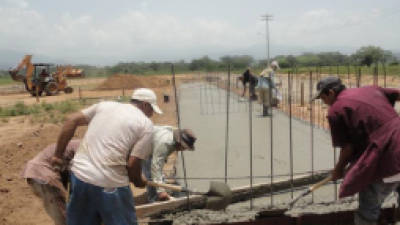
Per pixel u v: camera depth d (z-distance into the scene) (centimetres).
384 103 331
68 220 310
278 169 616
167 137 443
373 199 338
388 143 316
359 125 325
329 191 517
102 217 302
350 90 343
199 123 1107
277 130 936
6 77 6031
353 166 334
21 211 491
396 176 321
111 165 295
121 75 3105
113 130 299
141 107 344
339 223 405
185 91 2502
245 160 679
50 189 348
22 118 1234
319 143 777
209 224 396
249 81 1614
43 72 2452
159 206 446
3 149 671
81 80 4803
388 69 2945
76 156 307
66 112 1378
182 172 621
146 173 474
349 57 3791
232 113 1285
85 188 294
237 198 502
